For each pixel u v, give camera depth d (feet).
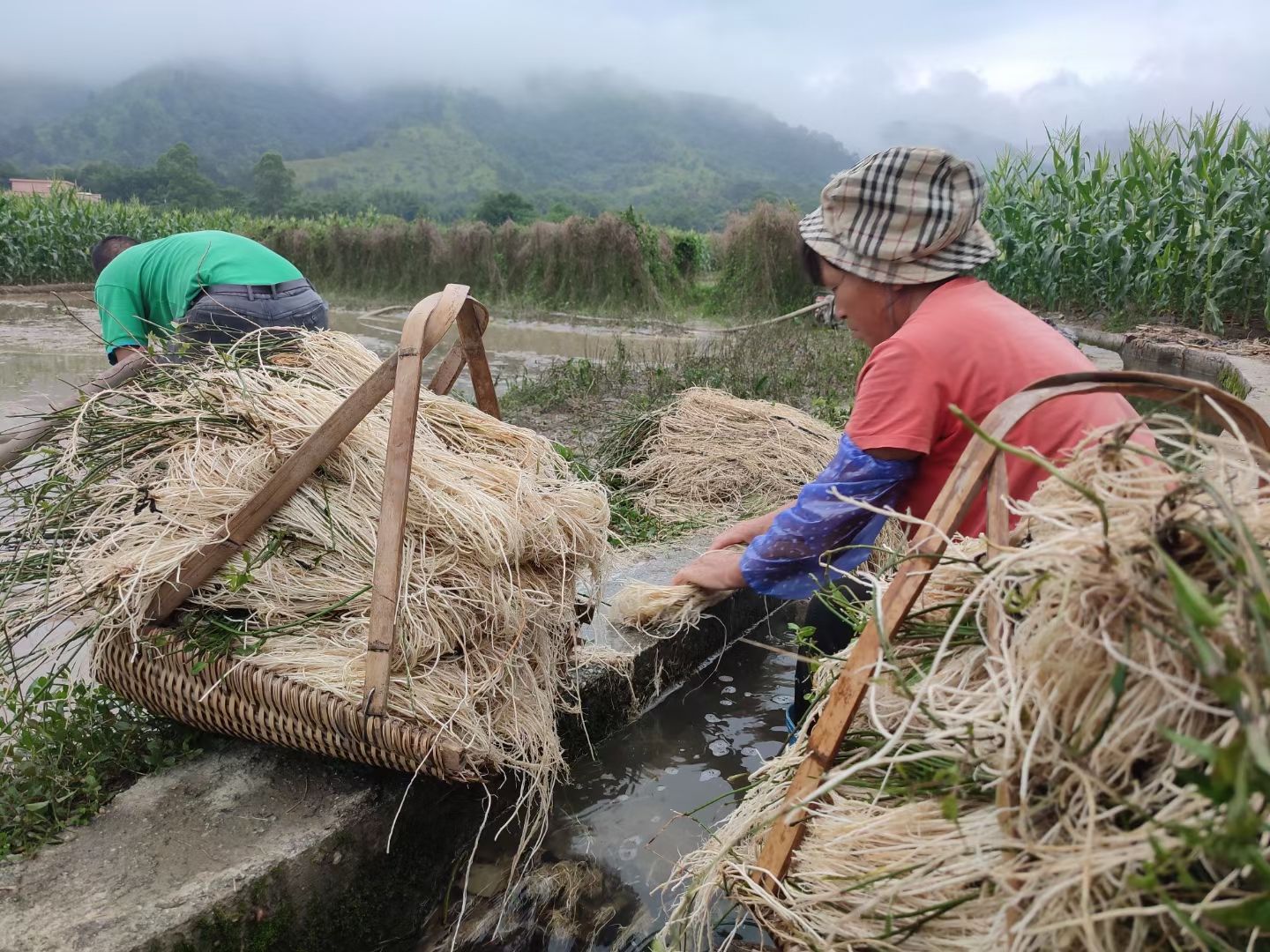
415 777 6.30
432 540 6.91
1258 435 4.27
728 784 8.67
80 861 5.98
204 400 7.48
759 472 15.81
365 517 6.91
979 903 4.02
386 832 6.72
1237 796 2.65
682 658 10.48
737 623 11.76
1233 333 33.22
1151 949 3.43
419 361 6.10
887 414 6.48
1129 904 3.38
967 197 6.51
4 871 5.86
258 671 6.46
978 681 4.39
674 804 8.30
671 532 14.02
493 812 7.67
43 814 6.47
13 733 7.38
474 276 67.72
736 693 10.57
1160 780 3.45
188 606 6.98
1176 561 3.51
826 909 4.58
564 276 65.31
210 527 6.89
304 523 6.93
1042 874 3.59
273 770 6.98
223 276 12.14
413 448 6.56
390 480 6.09
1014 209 42.27
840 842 4.59
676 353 36.09
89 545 7.30
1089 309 39.96
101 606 6.83
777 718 10.02
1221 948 3.12
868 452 6.59
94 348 33.94
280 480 6.71
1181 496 3.48
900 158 6.47
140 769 7.14
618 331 53.31
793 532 7.04
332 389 7.70
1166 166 37.88
